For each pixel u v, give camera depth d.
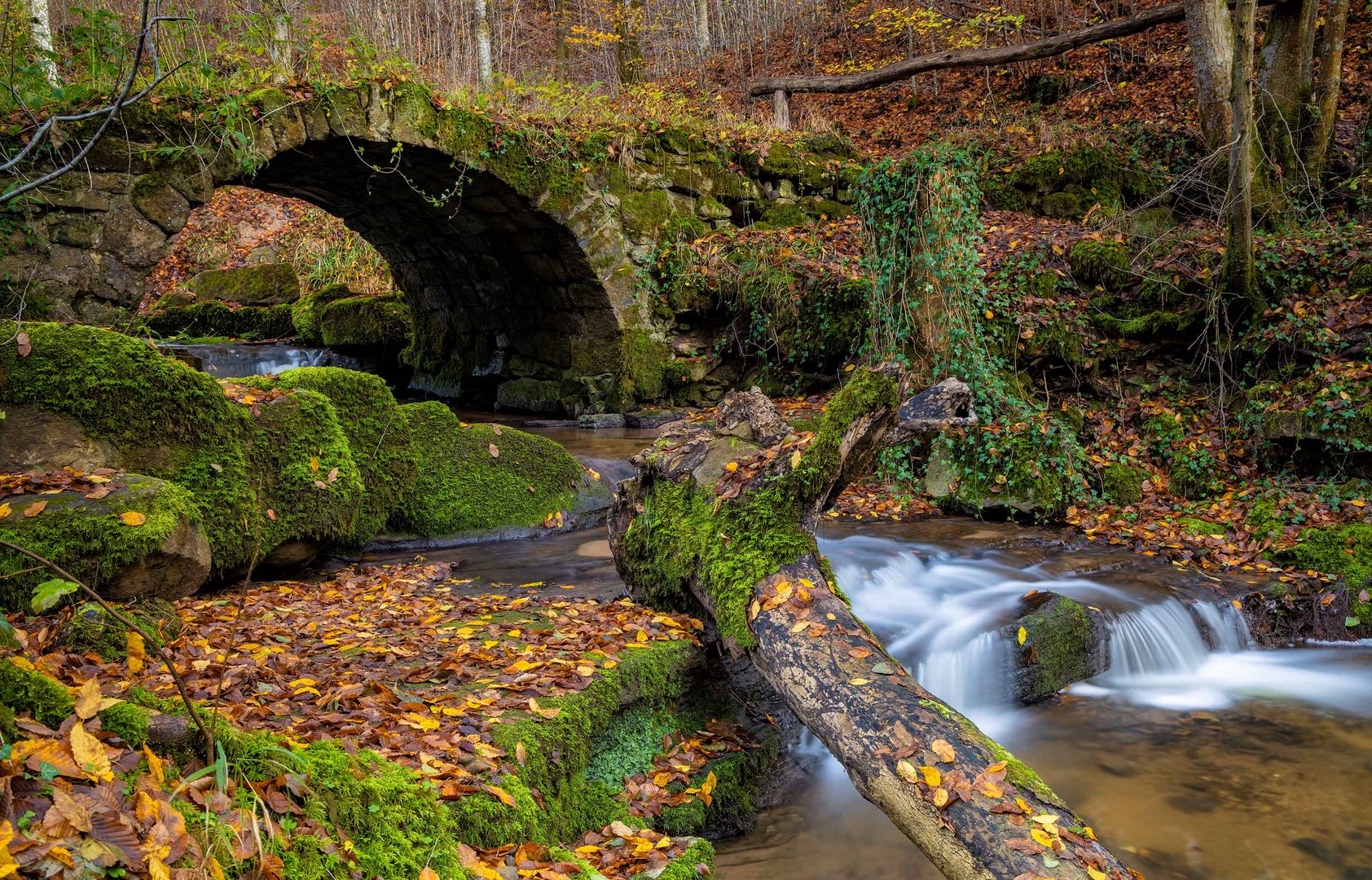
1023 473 6.96
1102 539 6.45
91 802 1.78
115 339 4.26
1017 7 15.98
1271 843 3.49
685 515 4.31
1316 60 12.80
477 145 9.69
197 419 4.48
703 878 2.99
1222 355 7.91
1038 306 8.55
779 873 3.32
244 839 1.93
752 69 18.70
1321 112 10.44
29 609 3.21
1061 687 4.86
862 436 4.14
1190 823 3.63
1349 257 8.04
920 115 15.88
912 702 3.11
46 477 3.78
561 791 3.08
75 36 3.43
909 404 4.20
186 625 3.78
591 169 10.75
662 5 21.23
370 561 5.83
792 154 12.38
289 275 15.42
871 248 7.27
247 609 4.29
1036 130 12.77
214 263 16.50
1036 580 5.62
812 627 3.53
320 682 3.22
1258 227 9.83
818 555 4.07
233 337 14.95
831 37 19.05
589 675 3.47
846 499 7.34
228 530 4.51
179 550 3.72
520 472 6.75
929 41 16.94
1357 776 4.00
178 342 13.93
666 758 3.70
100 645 3.03
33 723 1.99
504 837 2.59
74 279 7.41
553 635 4.02
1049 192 11.63
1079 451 7.14
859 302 9.83
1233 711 4.68
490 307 12.79
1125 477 7.12
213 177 8.00
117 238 7.56
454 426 6.52
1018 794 2.70
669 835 3.37
